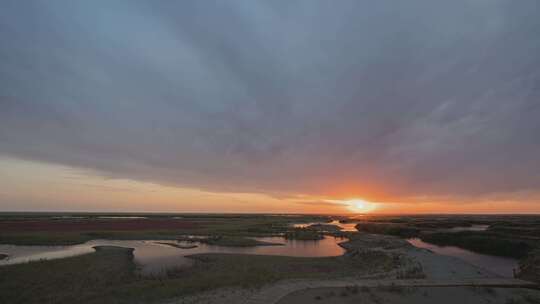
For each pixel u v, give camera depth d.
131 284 16.88
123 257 27.66
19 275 18.97
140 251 32.97
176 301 13.48
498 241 33.25
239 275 18.44
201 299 13.50
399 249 33.03
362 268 23.03
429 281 16.38
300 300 12.88
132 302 13.59
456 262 24.33
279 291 14.21
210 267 22.45
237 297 13.56
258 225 75.06
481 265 25.12
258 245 39.47
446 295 14.09
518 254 29.16
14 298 14.49
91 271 20.47
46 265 22.08
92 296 14.65
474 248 35.34
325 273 20.39
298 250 35.22
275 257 27.69
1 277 18.41
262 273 19.28
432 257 26.86
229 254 29.56
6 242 38.38
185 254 30.58
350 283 15.73
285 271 21.11
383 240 41.28
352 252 31.06
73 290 15.88
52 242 38.25
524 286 15.93
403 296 13.70
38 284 16.95
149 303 13.41
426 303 12.90
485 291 14.90
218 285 15.91
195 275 19.53
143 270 22.44
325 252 33.69
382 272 20.67
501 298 14.05
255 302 12.70
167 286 15.95
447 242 41.28
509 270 22.86
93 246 36.19
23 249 33.81
